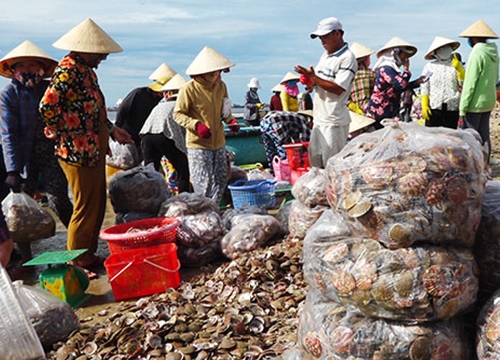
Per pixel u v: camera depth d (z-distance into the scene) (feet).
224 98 20.70
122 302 15.16
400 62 25.26
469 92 24.71
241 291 14.28
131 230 16.76
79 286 15.64
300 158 25.70
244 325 12.24
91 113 16.26
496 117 63.62
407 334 7.89
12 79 17.70
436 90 27.20
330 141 18.81
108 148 17.31
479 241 8.54
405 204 7.86
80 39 15.85
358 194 8.17
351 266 8.11
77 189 16.58
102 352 11.51
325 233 8.62
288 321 12.38
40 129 17.85
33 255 20.35
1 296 6.31
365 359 8.04
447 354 7.93
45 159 18.12
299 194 17.52
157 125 23.06
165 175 29.73
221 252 17.74
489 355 7.54
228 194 26.58
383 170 8.01
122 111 25.89
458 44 26.76
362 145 8.72
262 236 17.48
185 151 23.13
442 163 7.90
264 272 14.98
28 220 17.89
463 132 8.86
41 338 12.16
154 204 19.79
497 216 8.40
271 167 31.55
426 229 7.83
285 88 41.75
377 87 24.43
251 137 35.76
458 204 7.88
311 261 8.73
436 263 7.82
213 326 12.38
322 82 18.06
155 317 13.02
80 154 16.20
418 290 7.72
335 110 18.62
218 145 20.40
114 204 20.13
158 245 15.94
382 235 8.02
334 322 8.39
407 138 8.33
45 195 30.35
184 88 19.88
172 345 11.59
